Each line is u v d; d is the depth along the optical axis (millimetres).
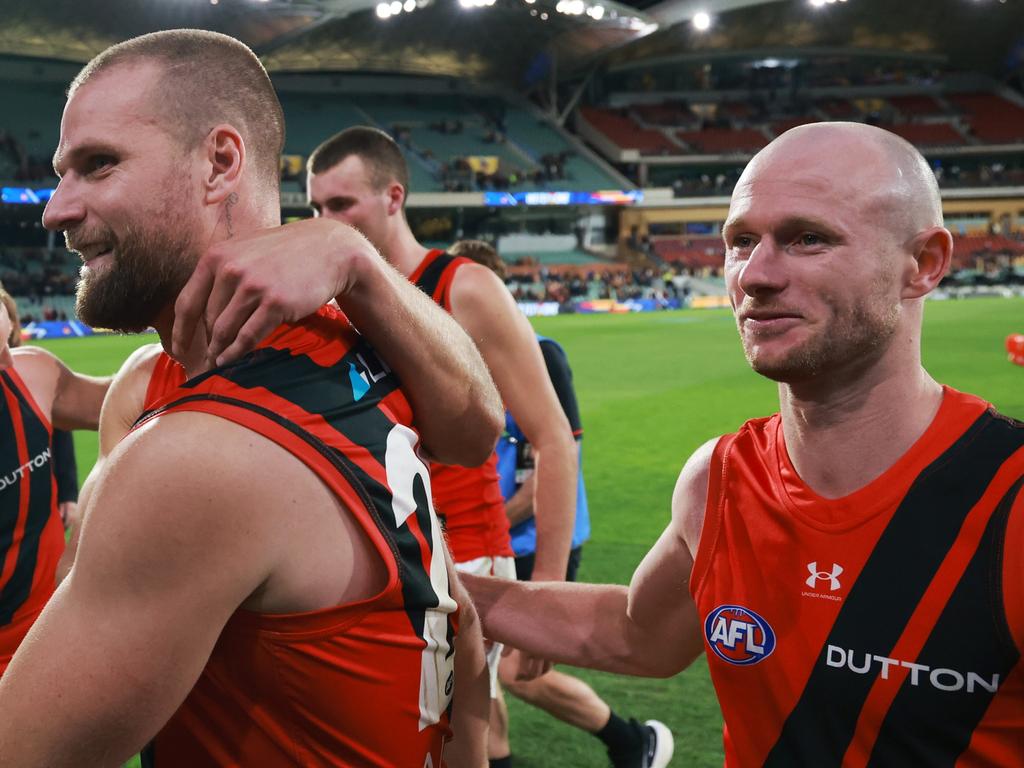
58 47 36281
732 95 52281
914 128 48250
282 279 966
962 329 21453
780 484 1227
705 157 46719
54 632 880
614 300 38562
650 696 3379
